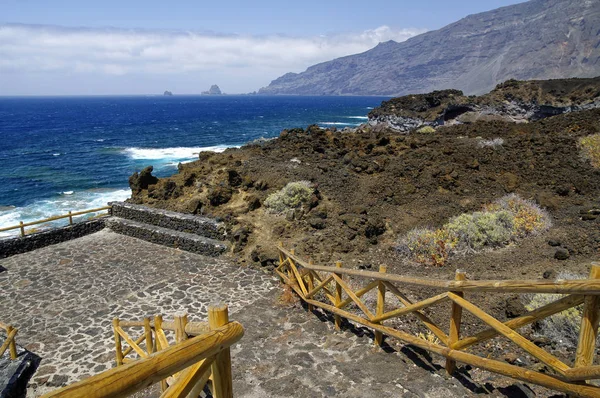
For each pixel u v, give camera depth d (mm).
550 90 44250
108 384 1992
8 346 7668
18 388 7082
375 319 6656
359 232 12617
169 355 2289
